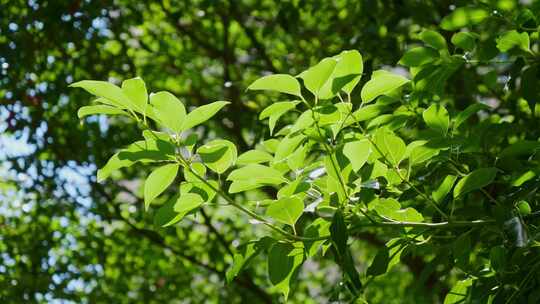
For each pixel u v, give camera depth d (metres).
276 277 2.23
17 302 6.30
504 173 2.70
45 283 6.42
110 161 1.97
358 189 2.14
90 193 6.64
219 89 7.08
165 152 1.96
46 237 6.76
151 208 6.65
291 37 6.34
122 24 6.39
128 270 7.09
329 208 2.21
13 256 6.63
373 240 6.79
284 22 5.71
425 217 2.62
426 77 2.63
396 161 2.23
